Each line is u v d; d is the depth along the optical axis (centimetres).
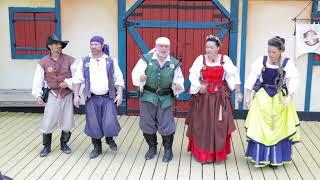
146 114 498
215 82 489
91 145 569
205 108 491
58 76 508
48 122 512
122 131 631
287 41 677
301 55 677
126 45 695
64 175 468
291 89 470
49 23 700
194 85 487
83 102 722
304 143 586
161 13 681
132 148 557
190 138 518
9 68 718
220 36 679
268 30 677
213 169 488
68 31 701
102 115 508
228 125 497
